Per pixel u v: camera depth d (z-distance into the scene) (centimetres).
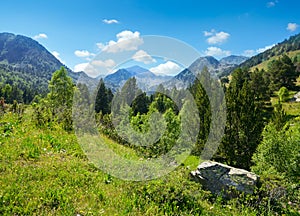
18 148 774
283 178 848
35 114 1330
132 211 527
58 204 496
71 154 848
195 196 642
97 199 554
